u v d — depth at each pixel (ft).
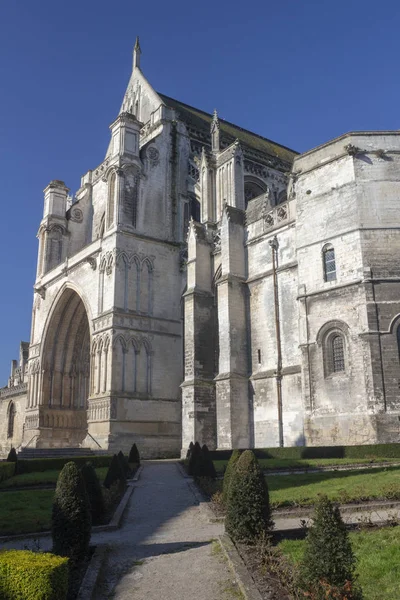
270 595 31.22
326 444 110.73
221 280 143.13
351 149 117.80
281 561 35.53
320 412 113.50
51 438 196.44
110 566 40.98
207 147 200.64
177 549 44.57
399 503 52.70
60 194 220.23
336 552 28.84
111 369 155.84
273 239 138.72
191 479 91.30
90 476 56.85
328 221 120.67
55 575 28.48
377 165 117.70
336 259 117.60
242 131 237.04
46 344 203.62
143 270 170.50
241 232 148.56
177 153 190.08
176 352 170.40
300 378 125.29
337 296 115.44
